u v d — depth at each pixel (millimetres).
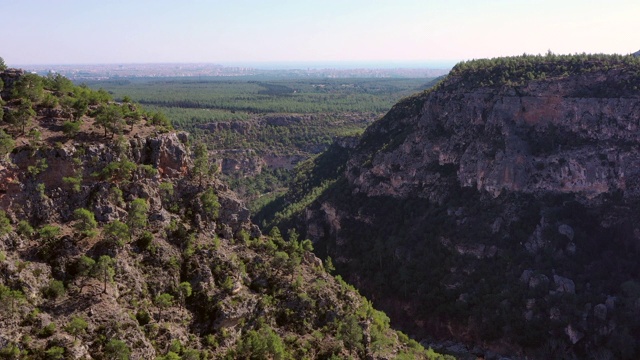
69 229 69875
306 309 81312
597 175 149375
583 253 140500
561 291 131250
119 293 66250
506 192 156750
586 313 125438
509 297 135250
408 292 151750
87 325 59906
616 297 127062
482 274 145125
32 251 65562
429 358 94500
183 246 76938
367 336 82375
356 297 90188
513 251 145375
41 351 55719
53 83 92000
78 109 82812
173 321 68312
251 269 82562
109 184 75062
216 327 70875
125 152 78438
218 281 75438
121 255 70000
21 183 69125
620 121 152000
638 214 142750
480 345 133375
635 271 136125
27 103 79000
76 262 66438
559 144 157500
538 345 125875
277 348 69812
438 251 157500
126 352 58375
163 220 77500
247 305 74938
